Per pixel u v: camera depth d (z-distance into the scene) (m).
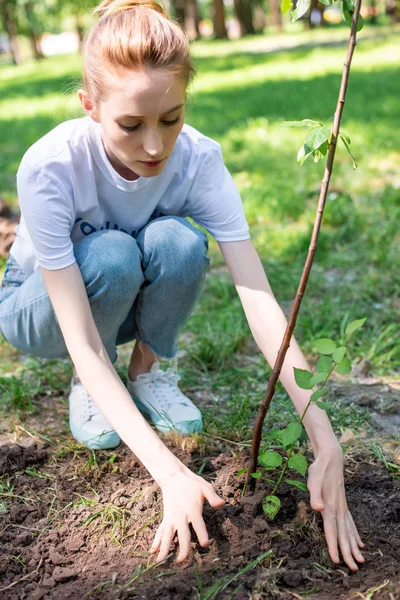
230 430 2.44
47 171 2.00
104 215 2.25
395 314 3.38
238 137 7.60
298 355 1.98
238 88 12.15
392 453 2.30
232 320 3.34
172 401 2.50
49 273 1.98
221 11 27.56
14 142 8.54
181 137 2.20
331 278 3.88
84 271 2.13
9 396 2.79
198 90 12.40
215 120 8.81
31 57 38.47
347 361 1.78
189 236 2.26
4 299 2.46
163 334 2.41
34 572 1.85
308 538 1.87
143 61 1.74
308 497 2.01
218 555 1.84
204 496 1.72
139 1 1.91
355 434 2.43
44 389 2.89
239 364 3.04
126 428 1.77
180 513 1.67
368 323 3.32
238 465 2.17
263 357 3.08
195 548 1.85
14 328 2.42
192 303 2.36
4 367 3.09
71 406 2.49
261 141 7.27
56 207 2.00
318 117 8.12
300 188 5.29
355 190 5.27
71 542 1.95
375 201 4.99
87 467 2.26
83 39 1.93
